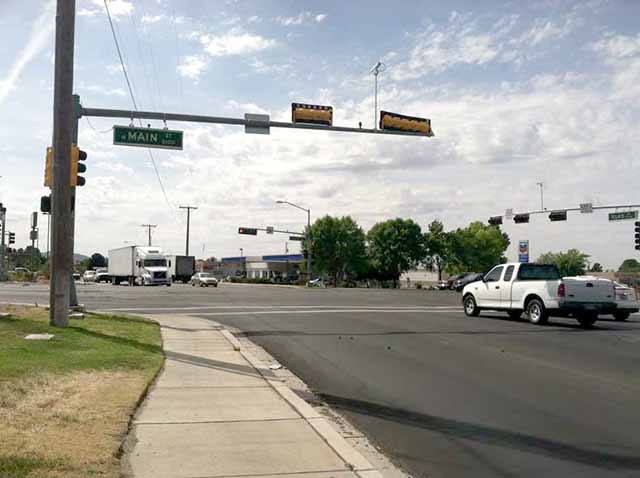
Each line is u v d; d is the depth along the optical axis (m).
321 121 21.52
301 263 104.44
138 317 18.86
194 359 11.30
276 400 8.08
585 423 7.57
